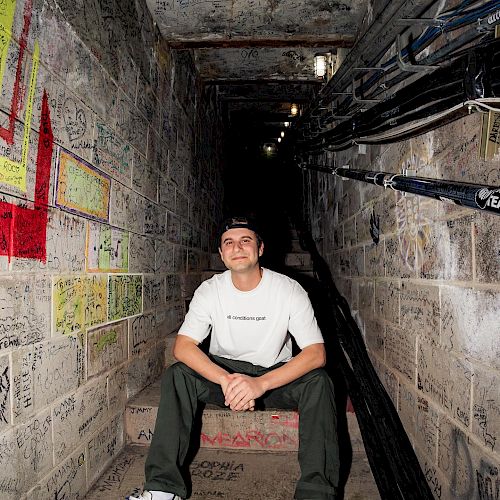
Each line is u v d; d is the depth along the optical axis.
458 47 1.35
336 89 2.67
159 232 2.64
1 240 1.09
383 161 2.13
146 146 2.41
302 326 1.72
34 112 1.26
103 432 1.75
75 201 1.52
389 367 2.03
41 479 1.28
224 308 1.79
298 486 1.45
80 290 1.55
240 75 4.02
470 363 1.23
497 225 1.09
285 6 2.59
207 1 2.53
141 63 2.34
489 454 1.12
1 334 1.09
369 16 2.51
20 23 1.19
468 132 1.24
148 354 2.36
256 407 2.00
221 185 5.89
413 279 1.71
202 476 1.76
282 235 5.78
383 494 1.55
